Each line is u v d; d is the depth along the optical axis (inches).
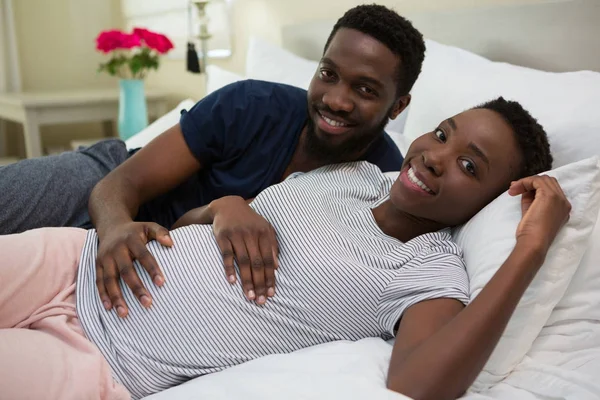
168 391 31.0
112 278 35.5
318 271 35.5
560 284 33.8
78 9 136.4
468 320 28.9
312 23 83.4
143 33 100.4
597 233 36.5
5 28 124.0
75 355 31.3
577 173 34.7
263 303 35.2
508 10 59.9
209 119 47.3
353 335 36.3
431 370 27.9
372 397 26.5
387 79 43.6
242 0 101.3
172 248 37.5
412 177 38.9
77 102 108.0
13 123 133.3
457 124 39.1
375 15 43.3
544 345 35.5
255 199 41.3
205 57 98.3
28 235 37.2
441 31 67.2
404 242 40.7
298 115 48.3
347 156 47.1
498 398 31.9
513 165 38.4
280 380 29.0
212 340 34.6
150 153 46.8
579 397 29.7
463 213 39.2
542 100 47.9
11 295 33.7
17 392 27.1
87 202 50.6
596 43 52.7
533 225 32.2
